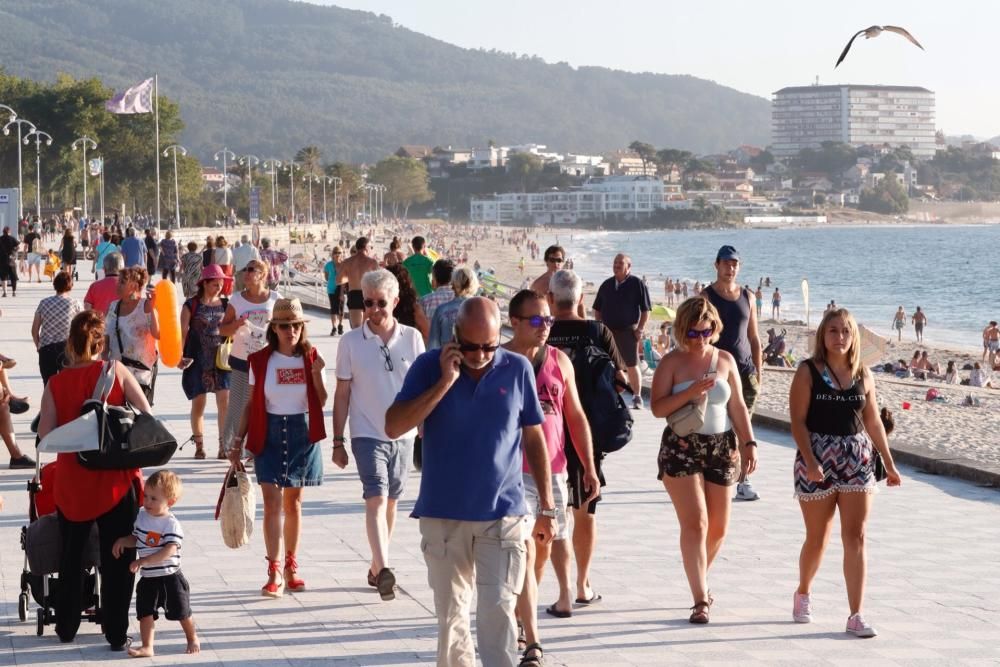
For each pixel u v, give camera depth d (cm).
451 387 1216
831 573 1886
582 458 1533
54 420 1474
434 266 2523
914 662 1429
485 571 1213
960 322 15262
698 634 1538
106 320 2475
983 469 2705
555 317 1656
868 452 1580
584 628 1562
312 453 1720
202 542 2017
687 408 1619
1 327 5862
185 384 2736
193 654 1429
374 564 1667
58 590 1468
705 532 1623
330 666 1380
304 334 1725
